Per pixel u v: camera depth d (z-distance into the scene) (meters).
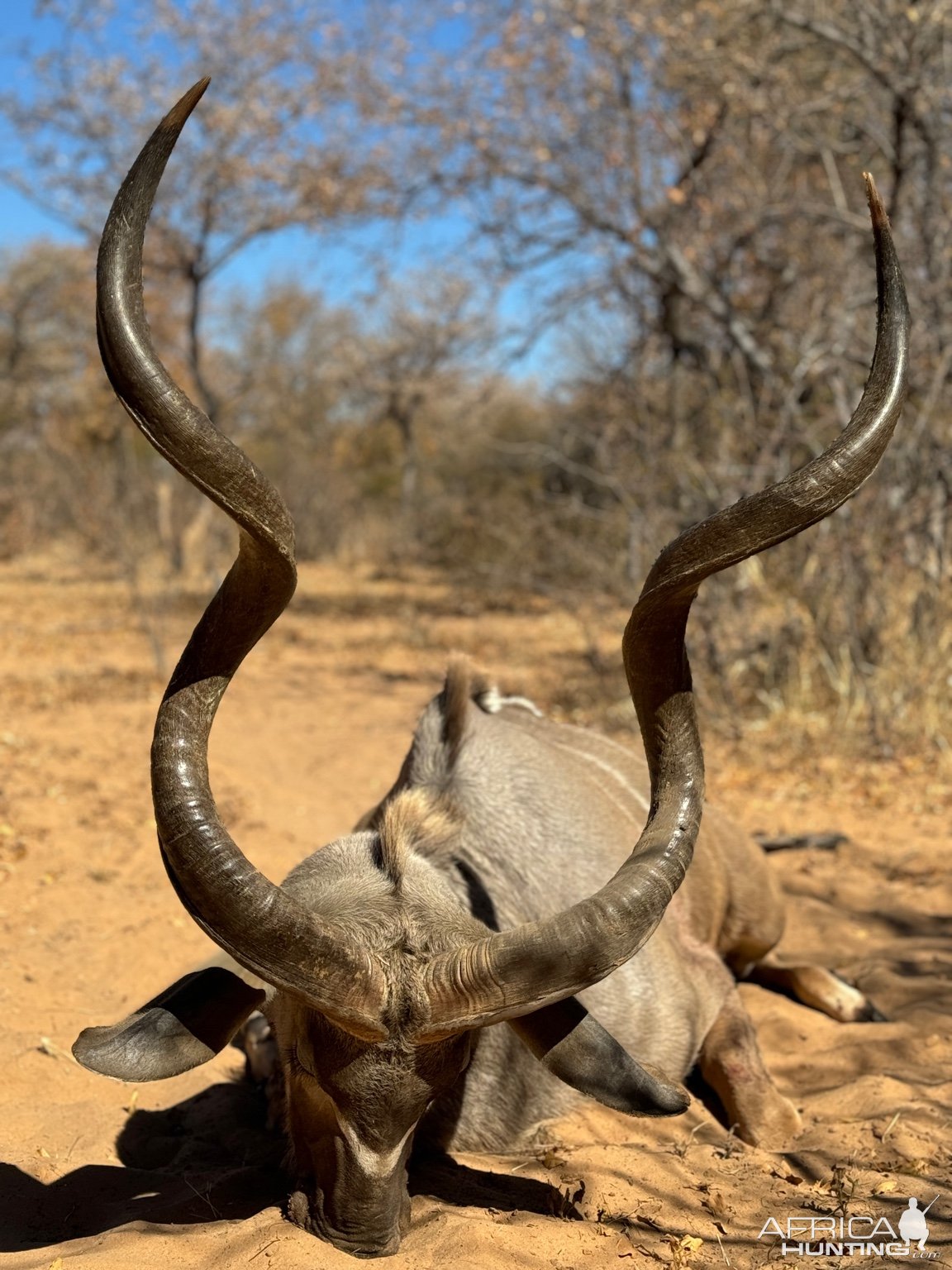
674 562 2.60
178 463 2.34
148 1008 2.70
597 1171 3.37
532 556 12.14
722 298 11.73
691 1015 3.91
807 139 12.03
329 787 8.25
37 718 10.02
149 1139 3.77
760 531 2.54
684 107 12.60
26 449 31.70
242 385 35.59
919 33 10.18
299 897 2.84
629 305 13.17
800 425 9.38
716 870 4.61
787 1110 3.82
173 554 21.56
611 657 10.86
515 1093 3.43
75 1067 4.15
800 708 9.07
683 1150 3.60
